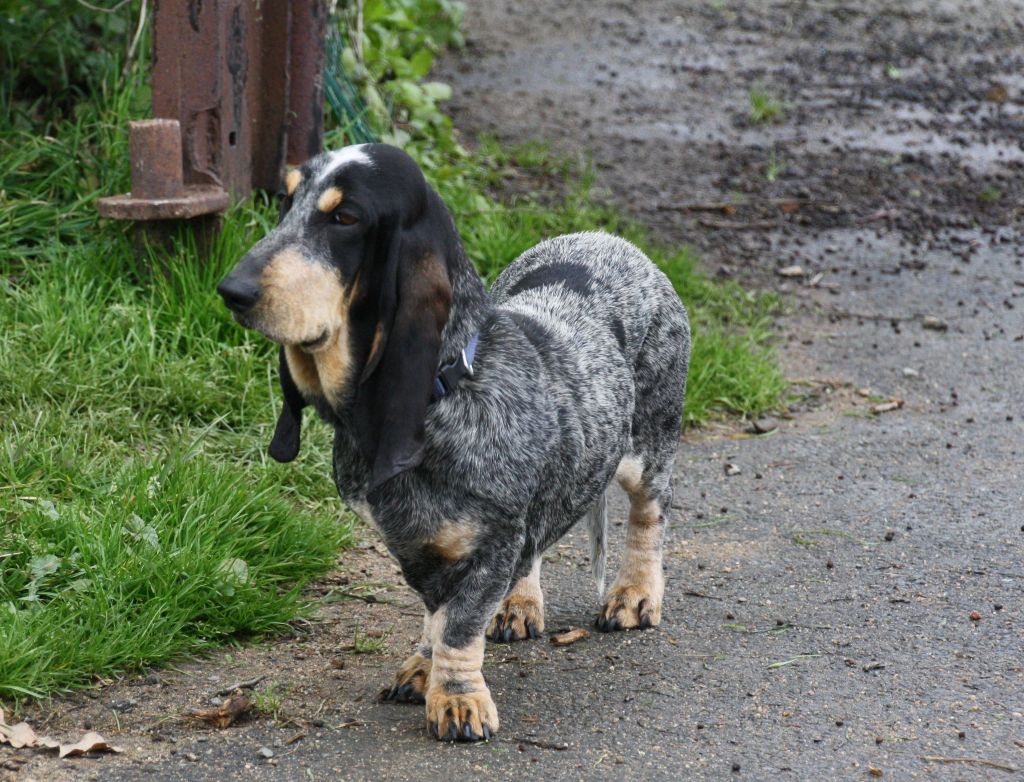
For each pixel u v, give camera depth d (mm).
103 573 5520
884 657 5484
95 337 7359
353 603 6008
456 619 4789
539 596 5832
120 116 8625
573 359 5254
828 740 4809
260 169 8875
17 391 6922
